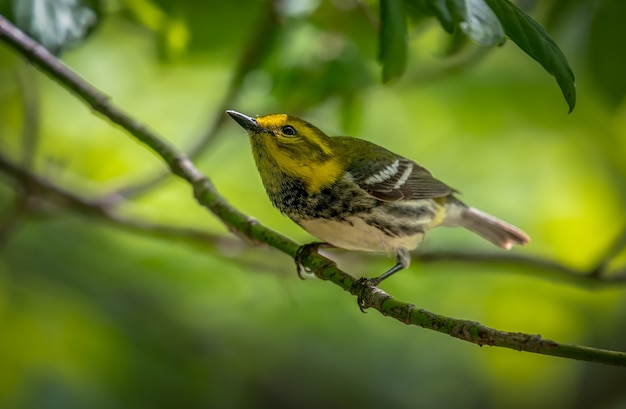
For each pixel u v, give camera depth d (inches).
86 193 452.8
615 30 404.8
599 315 514.6
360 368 576.7
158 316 495.2
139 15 409.4
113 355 462.3
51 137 505.0
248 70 412.8
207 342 515.8
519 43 249.3
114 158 507.2
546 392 587.2
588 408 590.9
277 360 554.3
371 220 346.9
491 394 586.2
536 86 507.2
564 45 451.2
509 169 521.0
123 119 323.9
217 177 505.0
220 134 482.6
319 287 475.5
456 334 228.1
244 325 528.4
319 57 427.2
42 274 473.7
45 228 492.4
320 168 340.2
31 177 405.4
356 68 422.3
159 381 482.3
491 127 518.0
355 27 429.4
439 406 579.2
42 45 319.6
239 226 304.8
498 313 491.8
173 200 494.9
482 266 399.5
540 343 213.6
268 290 484.1
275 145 339.3
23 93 411.8
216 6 422.6
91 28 328.8
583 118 504.4
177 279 479.8
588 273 381.1
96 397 455.5
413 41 466.3
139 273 493.0
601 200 505.0
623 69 409.4
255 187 503.8
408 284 474.6
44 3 321.4
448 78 495.8
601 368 600.1
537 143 519.8
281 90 429.1
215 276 479.5
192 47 431.8
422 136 529.0
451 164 525.0
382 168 354.6
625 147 510.3
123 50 514.3
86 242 497.4
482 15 245.4
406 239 358.3
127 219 418.3
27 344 448.5
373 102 521.0
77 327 459.8
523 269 390.9
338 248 356.2
